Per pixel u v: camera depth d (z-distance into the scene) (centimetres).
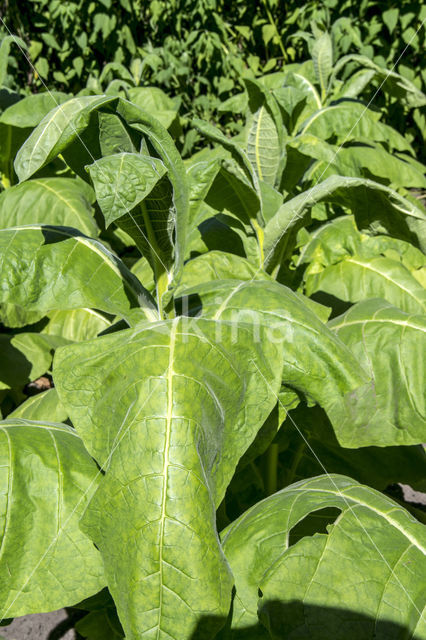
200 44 420
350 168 190
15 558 110
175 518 102
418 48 376
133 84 328
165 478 103
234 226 168
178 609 101
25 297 121
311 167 194
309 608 103
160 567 102
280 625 102
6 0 449
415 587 103
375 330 137
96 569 112
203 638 101
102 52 454
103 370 112
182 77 421
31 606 109
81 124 108
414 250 206
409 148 218
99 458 109
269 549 110
